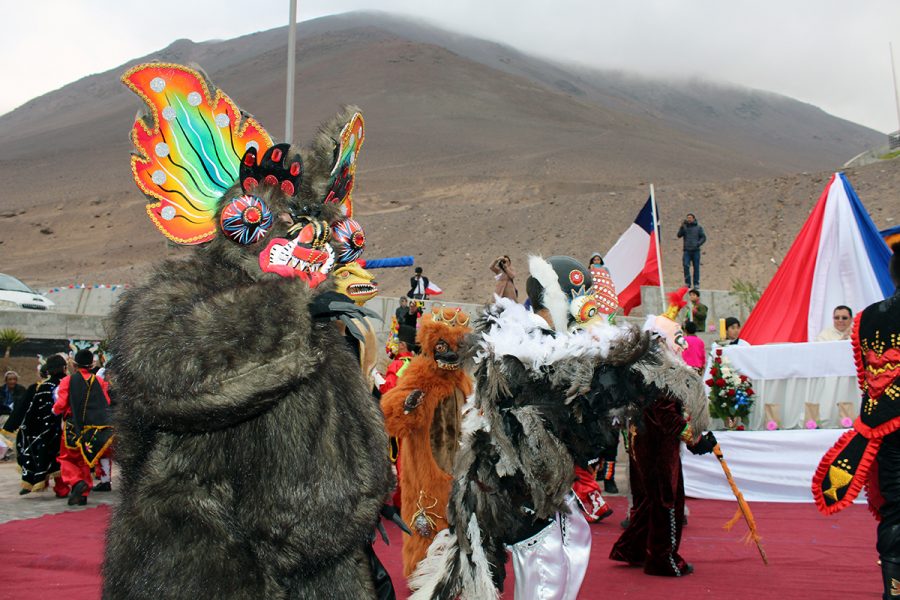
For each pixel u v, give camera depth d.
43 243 61.12
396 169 82.88
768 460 9.84
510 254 39.78
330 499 3.16
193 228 3.87
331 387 3.33
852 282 12.95
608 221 42.34
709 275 31.66
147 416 3.04
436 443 5.99
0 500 11.30
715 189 42.75
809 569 6.32
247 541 3.08
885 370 5.04
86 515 9.91
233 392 2.99
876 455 5.04
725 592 5.65
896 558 4.86
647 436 6.06
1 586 6.23
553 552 3.94
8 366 22.53
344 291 4.04
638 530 6.54
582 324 4.32
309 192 3.85
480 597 3.88
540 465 3.85
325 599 3.20
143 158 3.83
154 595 2.99
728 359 10.27
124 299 3.34
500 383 3.92
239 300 3.15
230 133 4.02
